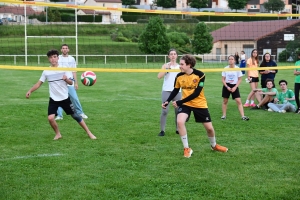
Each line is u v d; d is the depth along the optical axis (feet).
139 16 215.10
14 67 25.76
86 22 194.08
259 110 40.60
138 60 143.54
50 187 18.28
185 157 23.07
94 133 29.43
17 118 35.27
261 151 24.39
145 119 35.06
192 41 154.92
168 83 28.55
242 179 19.42
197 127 31.40
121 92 55.93
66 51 33.68
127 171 20.57
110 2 249.96
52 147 25.39
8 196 17.21
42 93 53.88
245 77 81.92
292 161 22.31
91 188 18.19
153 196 17.31
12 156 23.27
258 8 297.33
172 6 298.15
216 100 48.08
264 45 146.10
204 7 292.81
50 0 208.85
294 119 35.27
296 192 17.79
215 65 114.73
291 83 69.15
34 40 151.43
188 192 17.80
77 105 34.99
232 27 161.79
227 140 27.25
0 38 150.82
